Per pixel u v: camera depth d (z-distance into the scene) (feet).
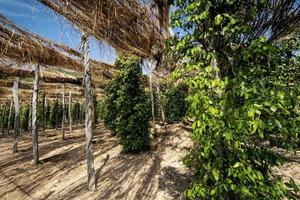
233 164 7.81
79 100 103.30
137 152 29.81
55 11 8.29
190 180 18.40
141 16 9.72
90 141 19.47
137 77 31.53
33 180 23.63
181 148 27.94
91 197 17.88
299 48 8.78
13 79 40.16
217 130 7.36
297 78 8.51
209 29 8.07
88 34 9.81
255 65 8.19
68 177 23.36
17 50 11.43
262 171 8.38
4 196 20.21
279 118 6.75
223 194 8.38
